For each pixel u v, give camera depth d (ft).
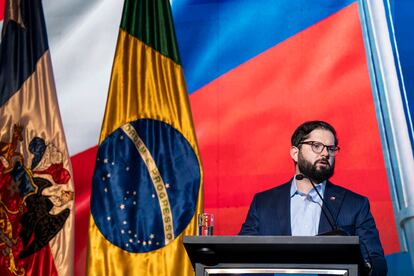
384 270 20.68
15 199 23.62
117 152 23.54
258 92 23.41
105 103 24.08
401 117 22.35
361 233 21.42
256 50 23.72
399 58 22.76
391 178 22.02
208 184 23.06
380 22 23.09
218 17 24.18
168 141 23.45
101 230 22.99
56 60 24.50
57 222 23.34
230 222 22.70
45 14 24.90
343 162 22.34
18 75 24.43
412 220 21.63
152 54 24.12
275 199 22.31
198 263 13.80
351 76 22.98
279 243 12.92
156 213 23.02
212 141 23.31
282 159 22.77
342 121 22.70
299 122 22.95
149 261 22.70
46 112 24.09
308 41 23.49
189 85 23.80
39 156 23.80
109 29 24.64
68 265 23.03
